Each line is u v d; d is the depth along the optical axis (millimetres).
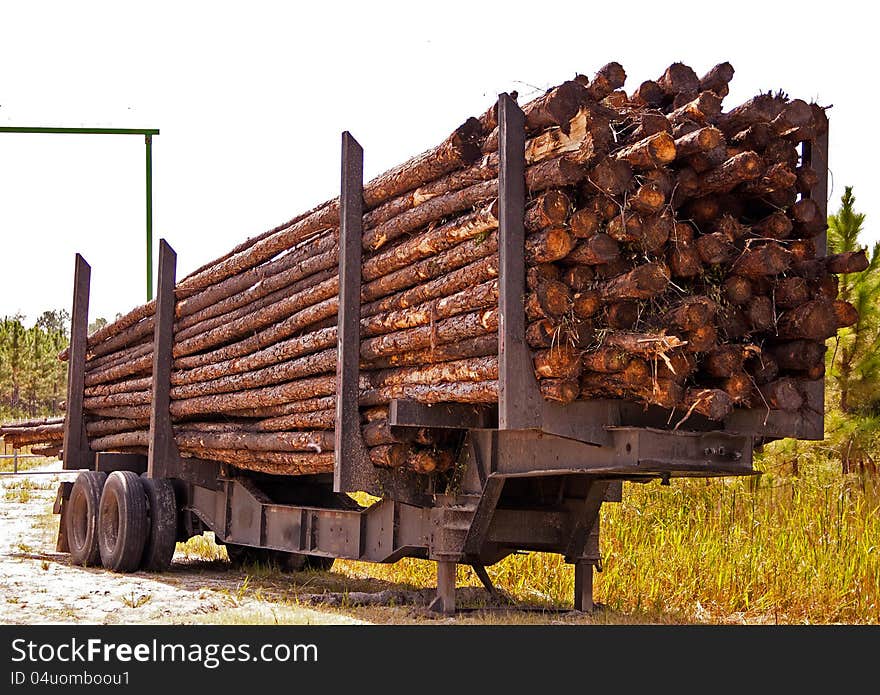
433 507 28828
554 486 29547
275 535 36281
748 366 23234
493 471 26719
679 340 20172
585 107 21953
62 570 41219
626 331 21719
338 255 31266
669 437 22188
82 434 54406
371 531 31266
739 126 23250
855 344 38562
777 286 22922
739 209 23656
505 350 22469
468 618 27891
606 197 21938
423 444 28469
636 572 34125
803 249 23734
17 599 32344
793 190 23766
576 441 23312
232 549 44812
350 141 30531
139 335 47375
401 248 27906
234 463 38750
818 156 24312
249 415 37406
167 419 42969
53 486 92812
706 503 39156
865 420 38500
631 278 21156
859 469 38875
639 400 22953
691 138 21625
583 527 28859
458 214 26406
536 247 22312
